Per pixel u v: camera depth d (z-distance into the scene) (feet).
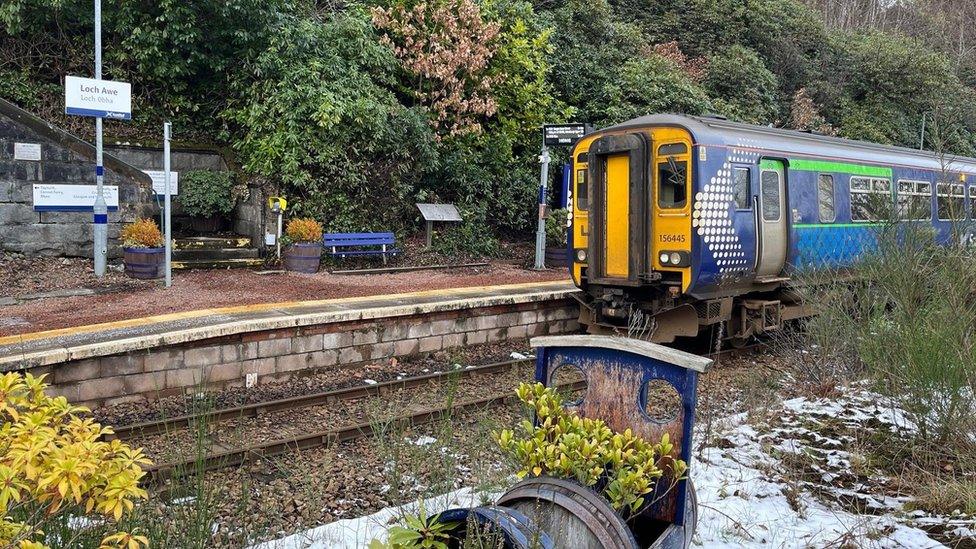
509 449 12.22
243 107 44.96
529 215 56.39
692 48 82.43
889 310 25.71
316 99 42.96
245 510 14.97
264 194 42.63
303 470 18.63
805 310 36.68
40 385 10.43
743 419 22.03
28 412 10.19
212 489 14.87
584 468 10.98
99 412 23.47
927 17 128.88
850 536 14.02
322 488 17.06
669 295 31.58
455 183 51.26
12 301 30.58
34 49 42.83
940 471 17.46
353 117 43.73
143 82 44.60
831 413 22.03
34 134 36.22
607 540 9.93
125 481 9.02
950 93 94.89
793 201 34.99
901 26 129.90
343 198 44.45
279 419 23.35
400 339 31.32
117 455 9.78
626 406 12.07
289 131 42.52
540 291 37.22
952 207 25.46
